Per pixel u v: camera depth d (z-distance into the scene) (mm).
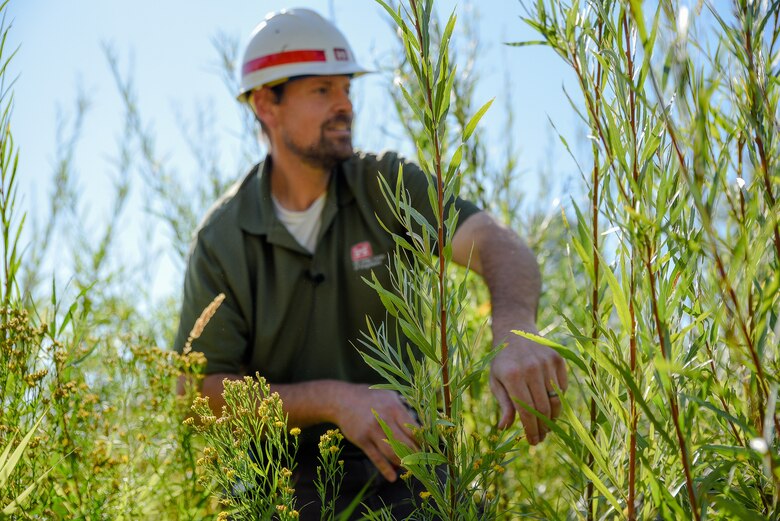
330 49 2980
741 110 1309
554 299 3143
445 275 1454
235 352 2729
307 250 2789
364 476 2463
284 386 2426
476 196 3258
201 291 2773
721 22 1302
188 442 2246
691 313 1363
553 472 2525
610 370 1256
